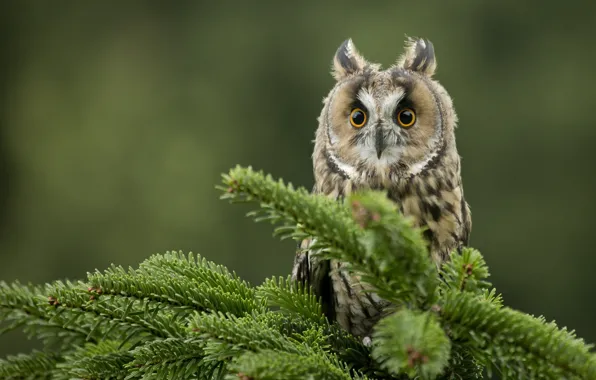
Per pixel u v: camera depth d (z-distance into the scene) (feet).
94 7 77.00
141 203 65.41
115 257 63.67
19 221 66.28
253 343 10.64
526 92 67.41
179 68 71.67
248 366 9.66
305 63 69.56
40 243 65.00
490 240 62.44
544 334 9.77
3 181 68.59
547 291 60.49
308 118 69.05
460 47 69.21
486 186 64.39
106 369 12.26
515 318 9.86
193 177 66.03
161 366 11.75
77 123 71.36
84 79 73.87
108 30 76.38
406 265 9.61
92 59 74.74
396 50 67.87
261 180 9.89
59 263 64.28
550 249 61.21
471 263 10.52
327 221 9.92
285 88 69.77
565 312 59.98
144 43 74.18
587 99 66.44
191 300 12.54
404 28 68.80
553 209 62.49
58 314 12.22
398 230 9.21
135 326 12.49
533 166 64.39
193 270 13.23
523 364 9.80
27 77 75.56
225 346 10.63
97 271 12.29
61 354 13.44
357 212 9.07
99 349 13.48
